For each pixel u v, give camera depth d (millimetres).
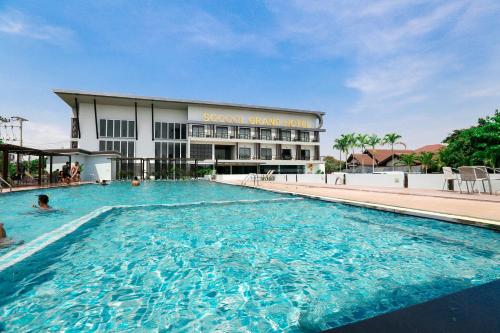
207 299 2811
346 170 56719
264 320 2406
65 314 2510
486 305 1693
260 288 3059
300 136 46750
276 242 4883
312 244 4750
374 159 52594
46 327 2297
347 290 2986
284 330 2240
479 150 22781
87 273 3475
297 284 3156
